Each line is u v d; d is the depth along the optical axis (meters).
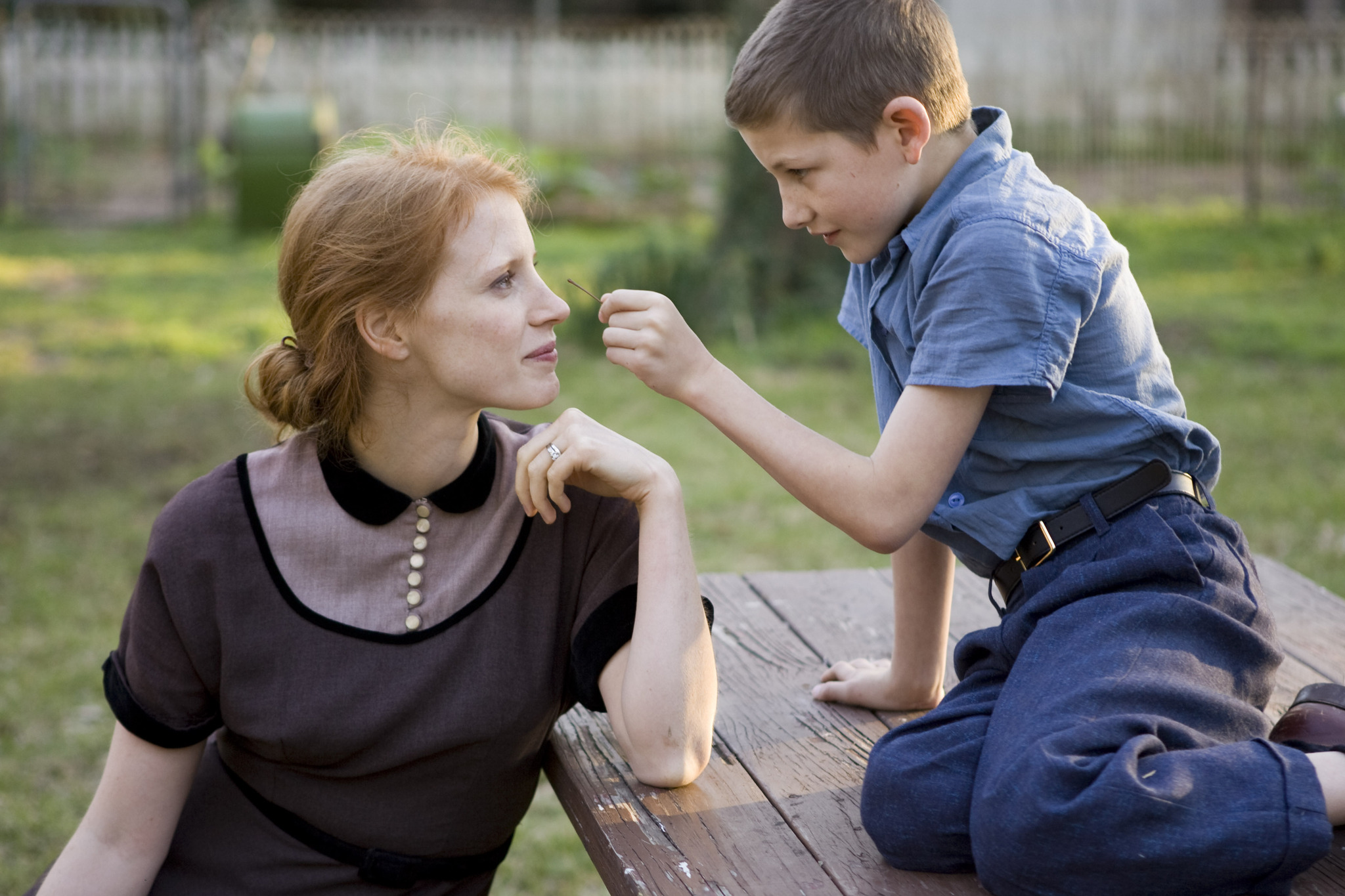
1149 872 1.35
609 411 6.05
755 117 1.73
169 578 1.57
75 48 12.61
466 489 1.64
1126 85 11.56
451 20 13.85
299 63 13.08
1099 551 1.66
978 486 1.75
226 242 10.49
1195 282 8.55
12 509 4.79
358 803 1.64
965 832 1.50
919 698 2.01
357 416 1.60
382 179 1.54
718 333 7.31
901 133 1.69
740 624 2.40
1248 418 5.67
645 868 1.52
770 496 5.02
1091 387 1.70
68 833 2.91
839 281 7.77
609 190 12.20
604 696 1.67
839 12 1.69
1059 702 1.49
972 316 1.62
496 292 1.56
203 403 6.10
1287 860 1.34
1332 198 10.80
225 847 1.67
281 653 1.58
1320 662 2.11
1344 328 7.18
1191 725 1.49
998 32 11.66
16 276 8.98
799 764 1.82
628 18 21.61
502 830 1.75
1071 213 1.71
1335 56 11.31
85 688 3.57
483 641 1.62
